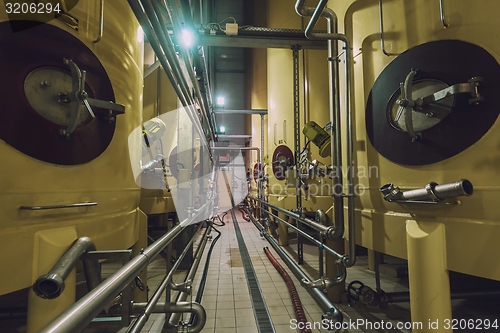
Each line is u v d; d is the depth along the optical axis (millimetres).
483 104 1250
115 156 1575
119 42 1635
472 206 1258
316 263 3928
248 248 4973
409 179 1549
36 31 1123
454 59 1358
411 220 1471
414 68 1529
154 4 1466
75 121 1171
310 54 4105
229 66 11883
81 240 1170
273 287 3020
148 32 1539
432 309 1293
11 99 1024
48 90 1153
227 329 2137
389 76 1690
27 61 1088
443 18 1400
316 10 1856
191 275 2605
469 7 1319
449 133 1357
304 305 2527
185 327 2045
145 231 2109
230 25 3254
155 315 2389
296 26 4531
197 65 3963
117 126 1601
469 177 1283
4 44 1015
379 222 1734
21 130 1051
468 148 1290
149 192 3488
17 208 1025
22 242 1026
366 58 1889
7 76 1018
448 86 1376
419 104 1411
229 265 3889
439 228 1331
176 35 2238
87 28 1368
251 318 2311
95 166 1401
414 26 1555
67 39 1250
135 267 997
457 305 2471
